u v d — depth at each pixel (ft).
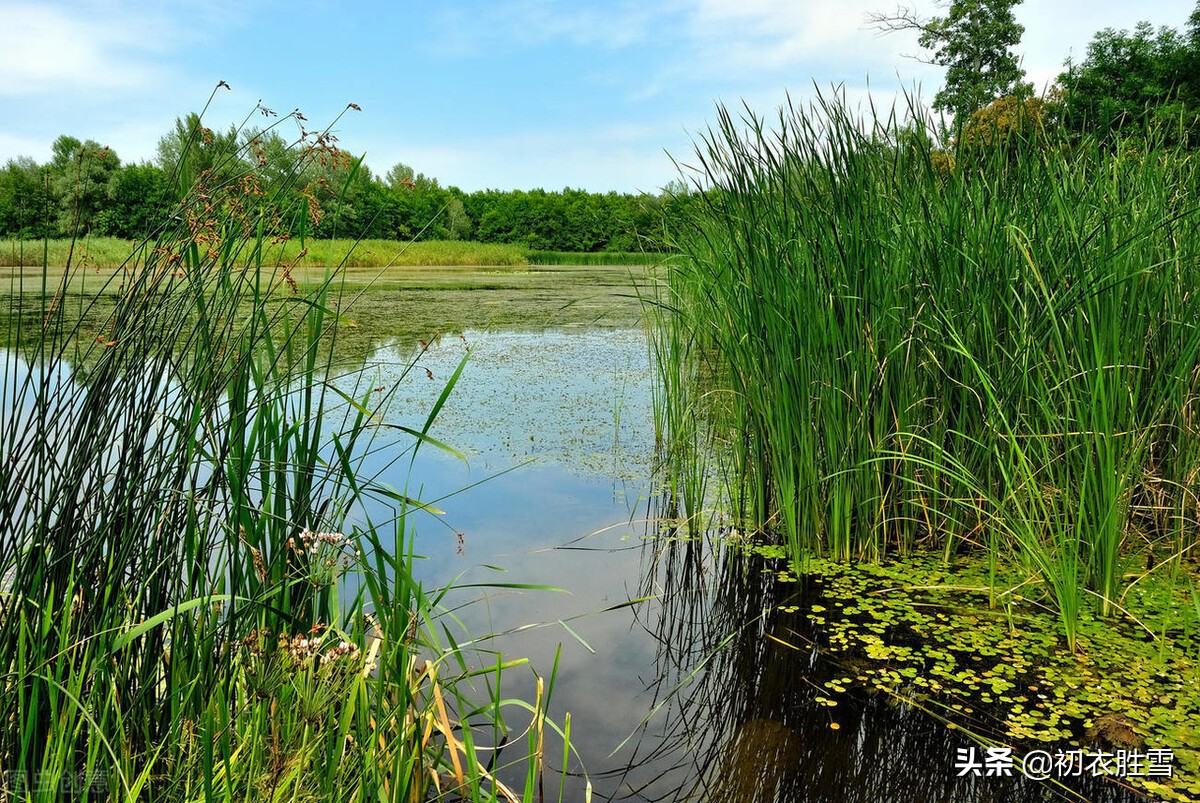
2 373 14.25
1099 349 8.02
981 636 8.34
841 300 9.89
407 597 5.91
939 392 10.01
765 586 9.66
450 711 7.10
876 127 10.39
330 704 5.35
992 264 9.61
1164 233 10.00
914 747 6.61
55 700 4.46
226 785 4.49
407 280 62.23
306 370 6.55
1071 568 7.93
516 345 27.99
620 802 5.96
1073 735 6.72
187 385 5.97
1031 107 10.93
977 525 10.22
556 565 10.35
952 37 69.15
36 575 5.00
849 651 8.16
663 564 10.38
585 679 7.72
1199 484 9.61
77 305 29.60
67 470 5.33
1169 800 5.91
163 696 5.55
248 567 6.31
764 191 10.56
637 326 33.71
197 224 5.68
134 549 5.67
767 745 6.70
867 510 10.13
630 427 16.96
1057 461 8.90
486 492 13.01
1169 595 8.53
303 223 6.07
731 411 13.33
